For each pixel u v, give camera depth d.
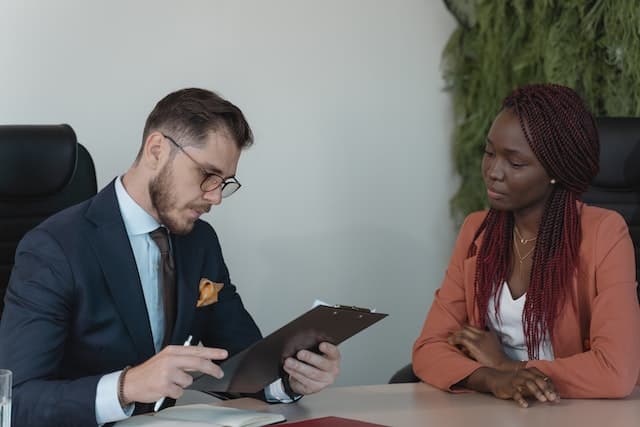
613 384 2.13
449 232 3.85
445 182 3.83
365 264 3.73
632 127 2.71
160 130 2.01
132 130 3.34
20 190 2.54
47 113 3.22
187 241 2.23
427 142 3.79
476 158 3.69
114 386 1.82
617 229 2.34
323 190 3.64
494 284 2.43
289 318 3.63
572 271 2.32
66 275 1.98
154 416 1.92
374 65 3.68
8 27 3.15
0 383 1.51
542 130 2.26
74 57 3.24
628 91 3.15
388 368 3.81
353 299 3.72
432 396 2.16
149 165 2.04
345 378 3.75
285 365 2.01
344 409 2.02
